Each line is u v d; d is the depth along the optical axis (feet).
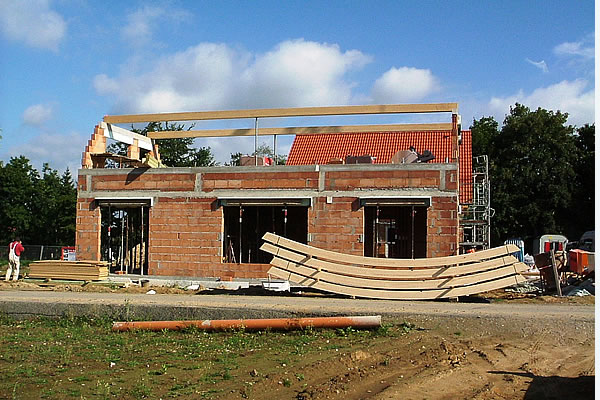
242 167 68.85
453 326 40.86
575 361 32.76
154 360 32.68
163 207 70.59
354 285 53.78
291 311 43.93
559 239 134.82
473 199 108.37
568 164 164.45
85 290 62.85
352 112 70.74
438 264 53.11
